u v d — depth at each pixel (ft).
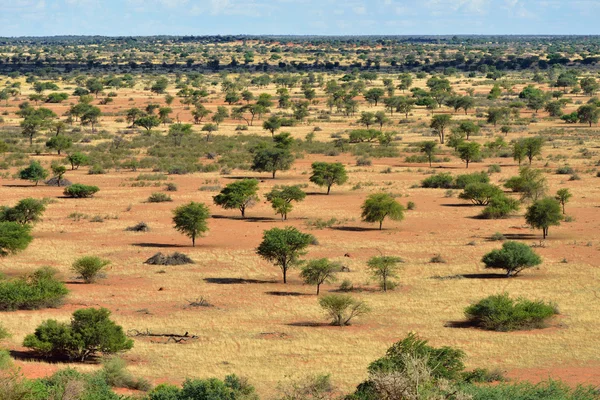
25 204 338.95
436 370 151.64
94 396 133.08
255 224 360.48
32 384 129.80
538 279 259.39
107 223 360.07
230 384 146.61
